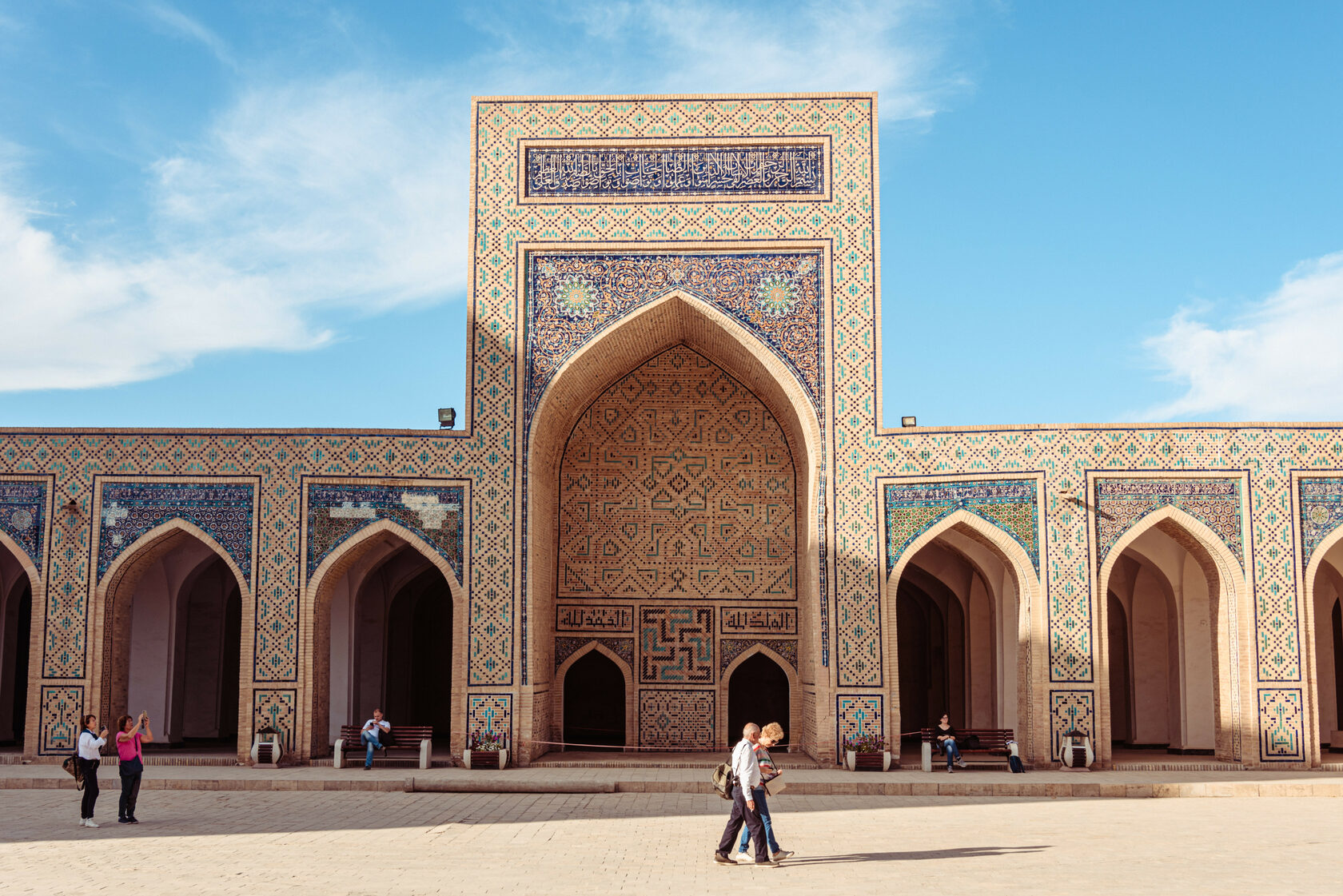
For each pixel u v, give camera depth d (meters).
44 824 7.32
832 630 10.81
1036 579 10.54
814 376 11.20
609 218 11.49
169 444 10.98
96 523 10.87
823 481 11.00
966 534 11.20
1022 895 4.94
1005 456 10.73
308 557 10.89
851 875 5.46
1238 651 10.43
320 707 11.00
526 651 10.89
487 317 11.35
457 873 5.56
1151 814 7.92
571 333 11.35
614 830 7.10
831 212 11.43
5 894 5.03
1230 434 10.57
